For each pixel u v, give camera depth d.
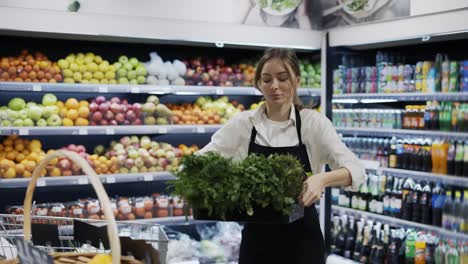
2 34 4.33
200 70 5.12
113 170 4.68
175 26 4.45
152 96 4.97
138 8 4.34
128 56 5.20
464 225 4.32
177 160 4.93
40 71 4.49
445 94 4.41
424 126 4.62
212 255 4.91
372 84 5.03
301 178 2.12
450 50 4.96
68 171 4.47
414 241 4.75
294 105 2.67
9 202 4.74
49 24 4.04
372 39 4.55
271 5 4.80
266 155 2.63
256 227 2.61
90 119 4.64
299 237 2.56
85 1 4.18
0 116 4.29
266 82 2.52
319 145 2.62
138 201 4.83
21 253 1.45
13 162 4.35
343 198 5.30
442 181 4.46
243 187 2.01
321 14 5.00
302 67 5.28
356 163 2.44
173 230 5.32
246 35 4.70
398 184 4.90
